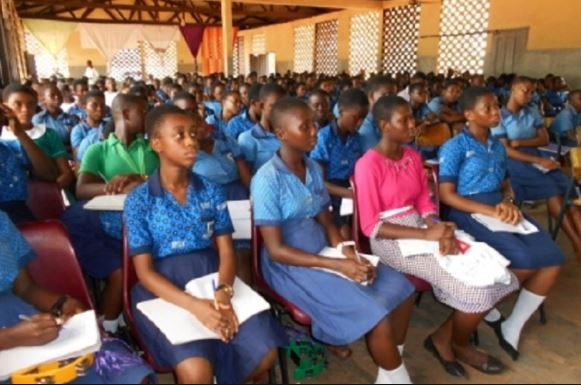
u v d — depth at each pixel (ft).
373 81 12.28
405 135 6.65
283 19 53.83
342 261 5.66
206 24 55.67
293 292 5.82
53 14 48.96
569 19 25.29
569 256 10.64
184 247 5.38
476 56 31.35
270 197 5.85
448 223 6.49
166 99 20.79
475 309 6.05
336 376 6.45
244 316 4.84
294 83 27.68
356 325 5.39
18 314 4.78
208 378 4.50
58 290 5.34
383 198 6.78
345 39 44.96
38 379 3.92
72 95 21.94
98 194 7.50
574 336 7.55
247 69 64.08
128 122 7.85
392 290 5.65
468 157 7.45
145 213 5.20
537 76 27.43
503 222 7.11
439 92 21.80
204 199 5.43
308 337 6.67
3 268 4.71
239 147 10.04
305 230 6.11
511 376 6.44
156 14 53.62
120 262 6.63
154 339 4.90
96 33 52.65
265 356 4.79
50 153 9.00
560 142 14.90
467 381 4.82
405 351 7.15
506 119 11.18
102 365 4.25
